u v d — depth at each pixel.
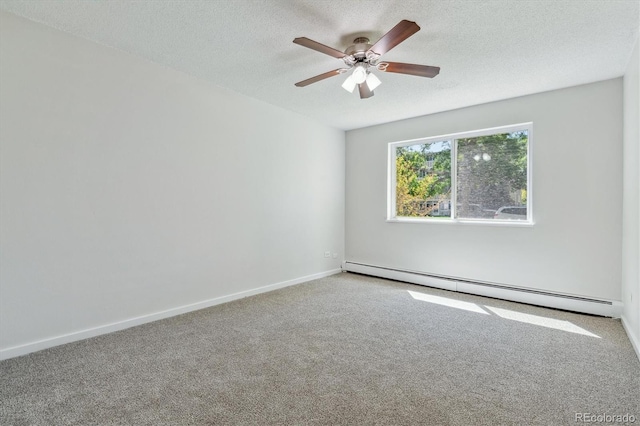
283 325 2.86
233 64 2.96
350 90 2.60
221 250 3.52
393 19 2.22
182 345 2.43
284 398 1.76
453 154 4.26
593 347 2.42
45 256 2.34
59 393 1.80
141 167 2.86
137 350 2.34
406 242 4.64
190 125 3.22
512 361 2.20
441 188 4.39
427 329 2.78
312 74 3.16
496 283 3.85
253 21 2.26
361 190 5.14
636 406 1.69
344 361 2.19
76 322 2.50
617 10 2.08
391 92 3.56
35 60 2.28
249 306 3.41
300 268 4.54
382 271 4.82
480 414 1.63
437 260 4.34
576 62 2.82
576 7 2.06
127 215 2.77
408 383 1.92
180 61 2.90
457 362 2.18
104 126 2.62
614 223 3.14
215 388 1.85
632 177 2.63
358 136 5.18
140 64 2.84
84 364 2.13
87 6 2.10
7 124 2.17
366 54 2.30
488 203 3.99
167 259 3.05
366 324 2.89
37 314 2.31
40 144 2.30
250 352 2.32
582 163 3.31
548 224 3.50
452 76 3.12
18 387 1.86
